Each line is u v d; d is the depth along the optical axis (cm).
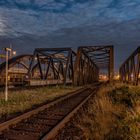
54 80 5653
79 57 5322
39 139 718
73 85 4809
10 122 912
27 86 4031
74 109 1312
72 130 857
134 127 711
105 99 1477
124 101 1493
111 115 1041
